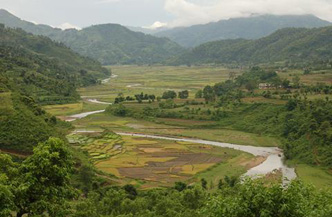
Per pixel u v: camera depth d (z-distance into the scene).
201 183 105.31
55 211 30.78
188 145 156.38
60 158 31.66
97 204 66.62
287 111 180.62
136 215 58.22
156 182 108.12
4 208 26.34
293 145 141.75
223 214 24.59
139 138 167.25
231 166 126.69
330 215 24.17
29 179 29.41
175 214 55.00
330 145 125.75
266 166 127.06
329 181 106.69
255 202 24.19
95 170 111.69
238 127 185.88
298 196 24.66
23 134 107.19
